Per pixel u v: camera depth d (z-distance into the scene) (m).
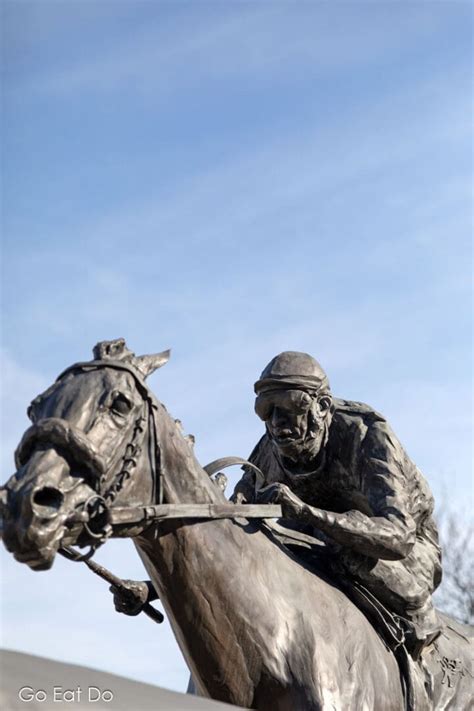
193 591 6.00
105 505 5.61
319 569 6.82
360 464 7.00
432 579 7.14
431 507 7.21
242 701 6.05
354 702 6.24
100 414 5.71
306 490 7.20
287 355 7.09
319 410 7.04
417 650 6.80
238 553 6.18
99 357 5.95
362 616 6.64
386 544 6.61
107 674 4.29
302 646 6.19
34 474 5.47
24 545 5.39
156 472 5.88
